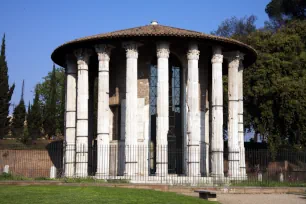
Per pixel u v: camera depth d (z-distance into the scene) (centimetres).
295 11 7619
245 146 5456
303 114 4619
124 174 3234
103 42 3394
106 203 1948
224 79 5353
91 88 4169
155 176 3195
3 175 3238
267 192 2842
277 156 4825
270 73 4978
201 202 2156
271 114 4816
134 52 3338
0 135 5959
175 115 3584
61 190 2400
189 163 3266
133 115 3275
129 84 3306
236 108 3634
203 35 3312
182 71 3628
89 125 4078
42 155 4275
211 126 3834
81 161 3384
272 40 5316
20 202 1930
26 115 7256
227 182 3186
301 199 2520
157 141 3238
